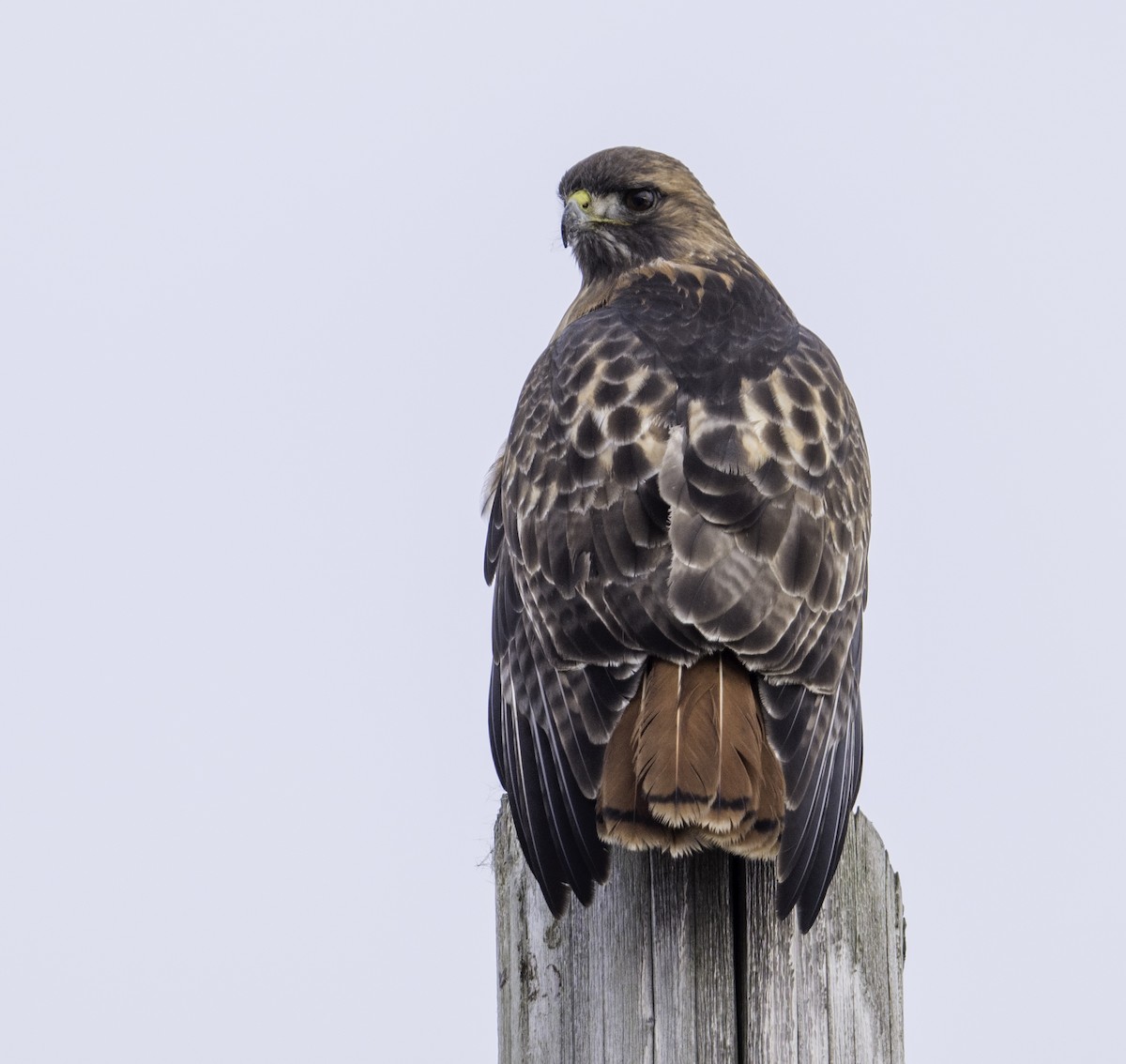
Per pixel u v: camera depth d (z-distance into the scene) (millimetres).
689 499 10211
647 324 11984
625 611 9969
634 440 10578
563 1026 9500
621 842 9195
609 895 9438
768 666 9789
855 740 10562
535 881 9852
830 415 11289
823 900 9398
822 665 10156
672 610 9805
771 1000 9297
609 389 11000
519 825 10141
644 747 9352
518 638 10852
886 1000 9844
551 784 10008
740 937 9328
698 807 9094
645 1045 9250
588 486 10531
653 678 9719
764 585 10008
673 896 9352
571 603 10219
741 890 9375
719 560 9992
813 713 9961
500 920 10016
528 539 10891
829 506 10758
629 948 9359
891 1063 9805
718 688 9625
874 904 9922
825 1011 9461
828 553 10570
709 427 10594
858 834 9984
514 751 10547
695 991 9266
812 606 10219
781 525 10273
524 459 11422
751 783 9219
